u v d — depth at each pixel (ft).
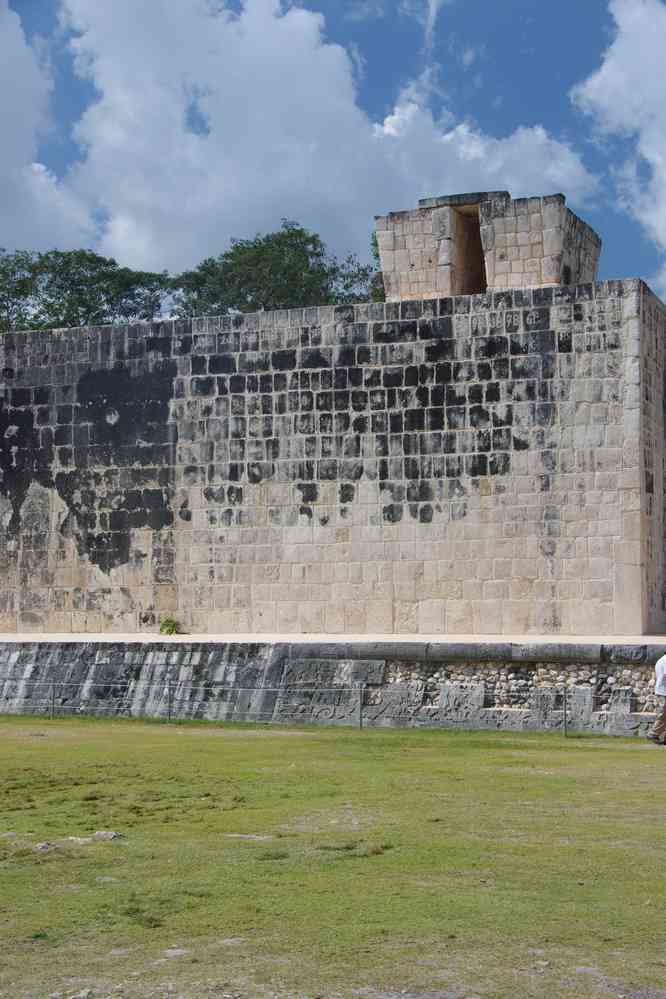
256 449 90.74
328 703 72.69
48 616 96.02
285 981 22.48
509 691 70.23
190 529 92.27
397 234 92.12
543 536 83.41
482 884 28.84
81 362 96.12
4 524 97.60
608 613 81.76
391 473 87.10
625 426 82.07
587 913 26.40
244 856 32.04
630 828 35.14
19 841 34.35
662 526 86.74
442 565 85.56
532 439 83.92
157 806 39.73
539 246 87.92
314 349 89.51
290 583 89.35
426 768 48.42
